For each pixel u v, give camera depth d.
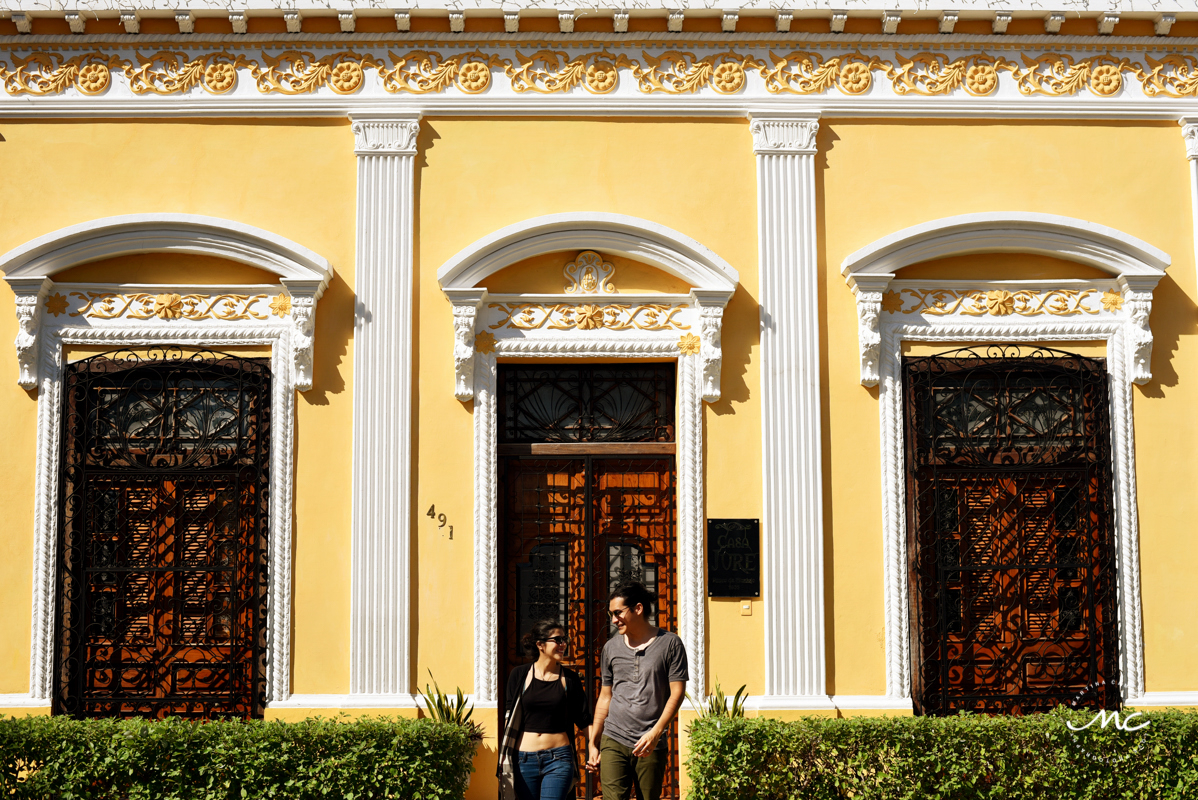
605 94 7.99
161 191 7.86
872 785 6.68
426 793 6.59
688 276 7.80
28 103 7.84
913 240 7.79
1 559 7.54
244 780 6.49
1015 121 8.08
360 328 7.73
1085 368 7.83
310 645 7.50
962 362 7.82
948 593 7.66
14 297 7.72
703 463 7.73
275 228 7.85
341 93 7.93
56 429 7.62
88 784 6.51
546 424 7.99
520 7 7.81
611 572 7.89
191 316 7.79
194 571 7.53
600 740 6.27
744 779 6.62
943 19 7.92
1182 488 7.78
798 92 8.03
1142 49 8.08
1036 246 7.89
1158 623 7.65
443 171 7.92
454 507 7.66
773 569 7.59
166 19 7.87
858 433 7.78
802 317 7.83
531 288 7.89
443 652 7.54
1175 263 7.99
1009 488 7.76
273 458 7.62
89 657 7.47
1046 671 7.63
